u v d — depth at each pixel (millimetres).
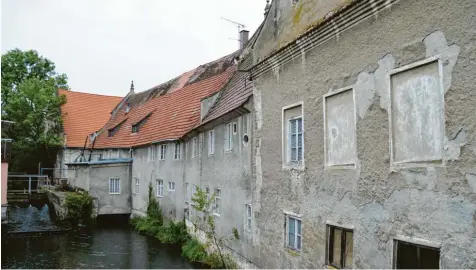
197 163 18656
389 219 6418
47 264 16828
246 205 12727
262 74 10953
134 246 19906
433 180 5676
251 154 12078
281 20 10031
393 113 6457
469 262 5121
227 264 14180
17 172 37500
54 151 36969
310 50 8734
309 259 8594
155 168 24859
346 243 7613
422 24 5918
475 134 5125
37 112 34312
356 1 6941
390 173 6441
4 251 18828
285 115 9820
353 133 7387
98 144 33312
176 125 23344
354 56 7340
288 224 9711
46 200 29484
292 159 9547
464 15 5293
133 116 33031
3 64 38562
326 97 8172
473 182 5129
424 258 5859
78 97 39906
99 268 16156
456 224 5312
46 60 41000
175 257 17531
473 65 5156
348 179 7418
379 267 6586
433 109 5777
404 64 6215
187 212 20016
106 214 27109
